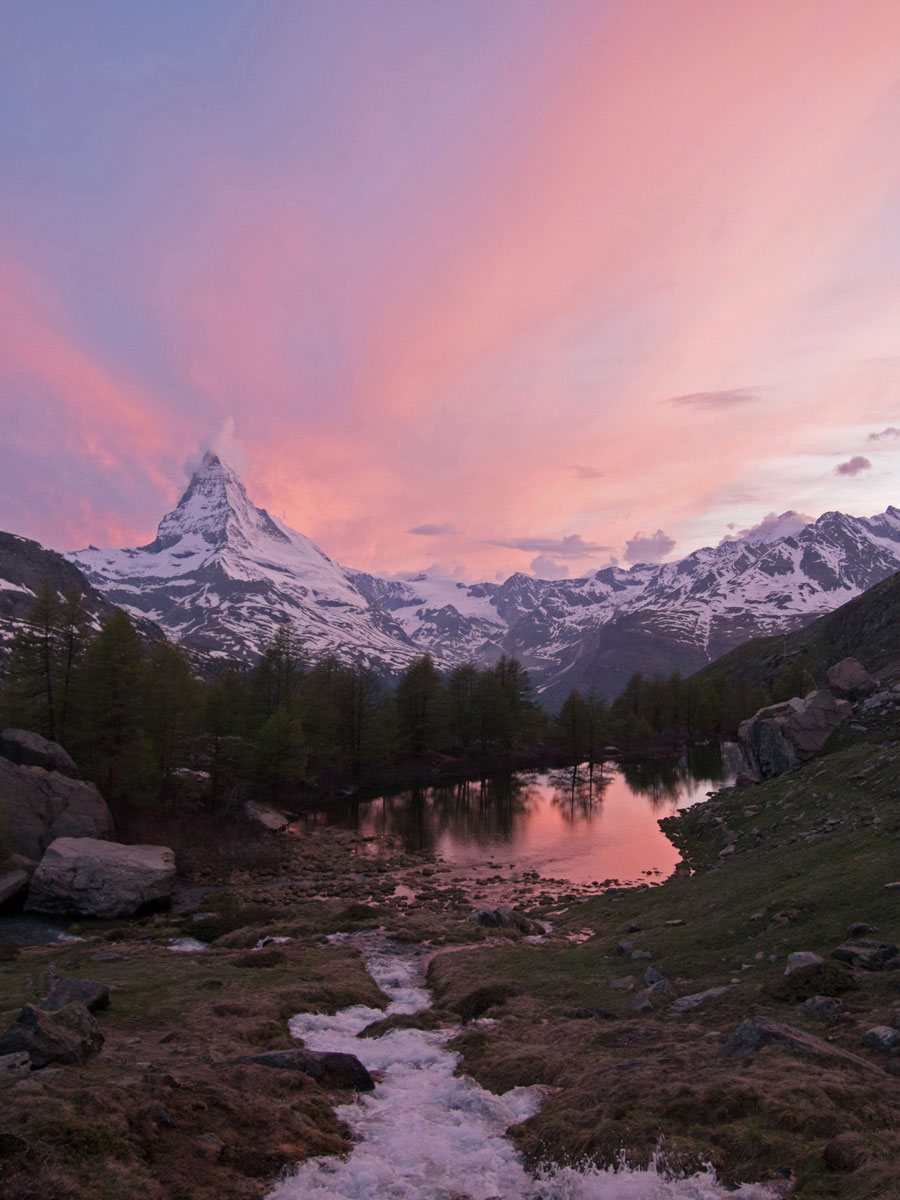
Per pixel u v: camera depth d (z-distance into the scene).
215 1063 17.36
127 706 68.69
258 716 103.25
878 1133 11.90
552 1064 17.95
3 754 62.97
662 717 168.38
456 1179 12.73
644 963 28.09
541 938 37.78
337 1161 13.34
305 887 56.31
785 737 66.06
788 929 26.23
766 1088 13.66
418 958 34.62
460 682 143.00
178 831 69.81
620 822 80.88
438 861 65.69
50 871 49.56
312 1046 21.23
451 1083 17.81
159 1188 11.33
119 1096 13.81
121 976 29.83
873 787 44.06
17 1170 10.87
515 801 99.31
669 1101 13.97
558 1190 12.04
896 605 139.12
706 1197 11.06
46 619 69.50
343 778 111.38
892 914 24.11
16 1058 15.39
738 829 56.50
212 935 41.88
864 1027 16.89
